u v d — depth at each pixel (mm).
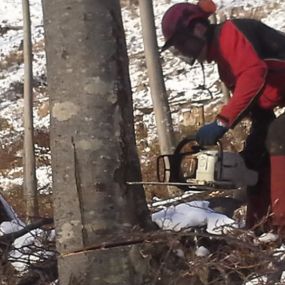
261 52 4105
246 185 4113
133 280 3438
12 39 32344
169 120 12148
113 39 3506
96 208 3432
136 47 27375
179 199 4996
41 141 20141
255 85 3990
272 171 4203
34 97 25578
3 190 17609
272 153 4211
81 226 3439
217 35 4117
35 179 15500
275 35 4215
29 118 16094
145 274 3455
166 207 4484
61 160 3477
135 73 24953
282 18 26156
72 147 3449
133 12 31312
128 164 3520
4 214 5301
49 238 4188
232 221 4070
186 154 4129
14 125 24156
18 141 22094
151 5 12133
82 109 3443
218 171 4016
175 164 4113
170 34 4176
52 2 3482
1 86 27797
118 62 3520
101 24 3473
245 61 4031
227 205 4891
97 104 3451
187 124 19484
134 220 3523
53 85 3500
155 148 18234
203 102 20969
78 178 3443
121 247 3432
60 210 3492
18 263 4094
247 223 4359
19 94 27078
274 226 4168
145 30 12117
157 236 3473
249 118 4441
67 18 3455
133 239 3441
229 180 4055
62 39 3465
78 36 3447
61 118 3471
